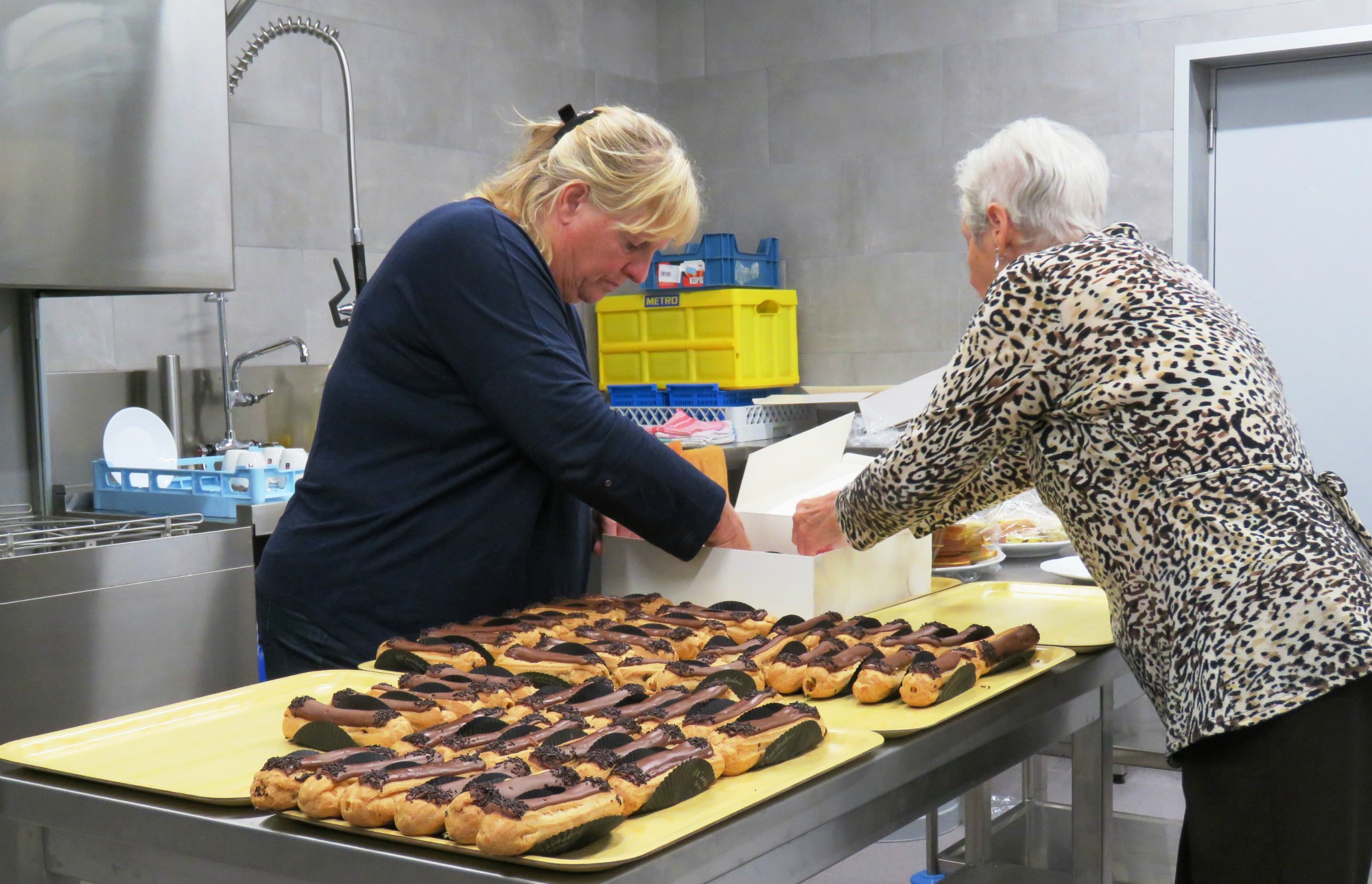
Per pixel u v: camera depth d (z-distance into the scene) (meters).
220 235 2.72
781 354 4.73
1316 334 4.15
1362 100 3.99
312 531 1.63
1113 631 1.41
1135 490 1.32
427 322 1.58
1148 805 3.12
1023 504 2.51
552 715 1.15
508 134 4.49
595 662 1.34
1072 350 1.35
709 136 5.04
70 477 3.05
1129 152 4.20
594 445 1.54
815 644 1.41
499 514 1.63
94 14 2.46
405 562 1.61
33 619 2.13
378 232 4.03
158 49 2.57
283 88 3.71
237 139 3.57
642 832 0.91
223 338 3.33
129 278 2.55
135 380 3.21
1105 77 4.23
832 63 4.74
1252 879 1.25
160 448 3.21
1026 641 1.42
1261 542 1.25
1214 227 4.29
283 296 3.72
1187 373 1.29
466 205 1.61
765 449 2.01
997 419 1.41
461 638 1.44
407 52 4.10
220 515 2.74
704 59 5.03
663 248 1.72
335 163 3.86
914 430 1.48
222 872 0.99
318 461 1.67
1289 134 4.12
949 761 1.23
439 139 4.22
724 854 0.94
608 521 1.89
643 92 5.09
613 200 1.61
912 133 4.60
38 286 2.42
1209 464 1.29
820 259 4.82
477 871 0.86
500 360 1.54
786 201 4.88
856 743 1.13
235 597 2.50
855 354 4.77
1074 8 4.26
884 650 1.39
